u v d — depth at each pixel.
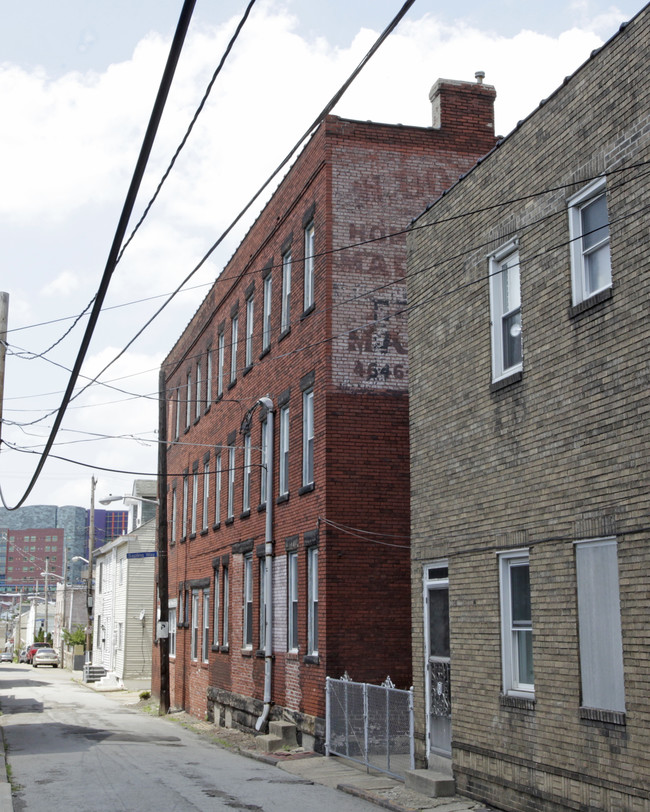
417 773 14.23
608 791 10.24
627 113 10.73
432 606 15.16
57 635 100.31
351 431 19.89
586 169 11.49
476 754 13.20
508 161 13.45
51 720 29.20
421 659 15.31
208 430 32.28
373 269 20.66
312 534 20.23
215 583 30.03
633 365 10.35
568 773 11.00
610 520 10.54
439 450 15.00
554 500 11.70
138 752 20.50
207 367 33.50
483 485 13.52
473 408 13.98
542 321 12.26
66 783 15.45
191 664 33.00
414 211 21.11
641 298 10.28
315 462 20.36
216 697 28.12
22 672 69.88
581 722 10.81
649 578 9.83
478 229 14.24
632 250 10.47
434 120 22.28
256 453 25.50
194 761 18.91
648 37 10.42
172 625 37.62
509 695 12.48
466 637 13.71
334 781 15.55
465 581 13.87
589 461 11.04
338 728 18.33
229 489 28.77
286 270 23.83
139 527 50.56
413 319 16.33
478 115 22.12
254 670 24.28
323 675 19.09
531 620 12.16
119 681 49.34
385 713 16.66
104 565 60.06
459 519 14.17
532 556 12.08
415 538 15.66
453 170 21.61
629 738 9.94
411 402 16.17
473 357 14.12
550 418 11.93
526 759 11.91
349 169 20.97
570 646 11.16
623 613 10.15
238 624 26.34
